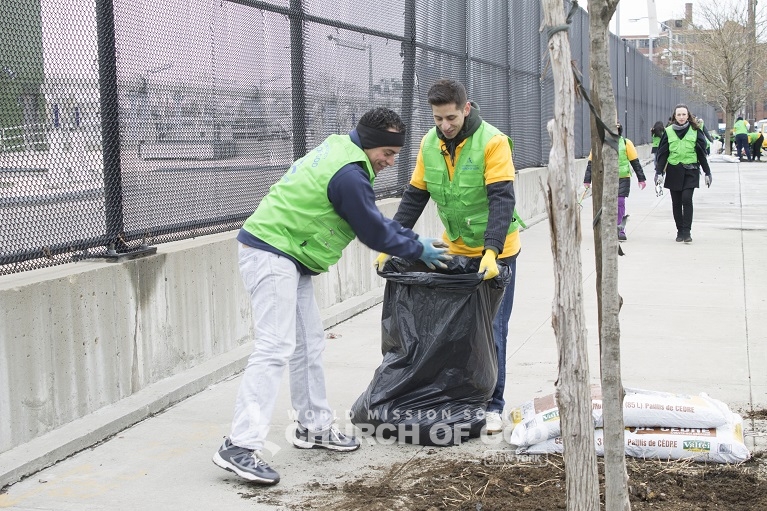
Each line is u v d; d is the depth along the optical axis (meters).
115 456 4.60
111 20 5.22
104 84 5.19
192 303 5.97
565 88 2.85
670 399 4.50
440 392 4.73
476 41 12.61
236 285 6.52
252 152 6.80
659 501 3.88
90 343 4.97
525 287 9.39
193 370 5.91
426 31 10.41
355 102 8.54
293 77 7.39
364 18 8.70
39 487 4.19
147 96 5.59
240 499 4.06
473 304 4.63
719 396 5.52
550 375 6.06
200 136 6.16
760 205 17.78
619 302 3.13
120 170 5.35
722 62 41.53
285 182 4.35
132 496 4.09
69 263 5.18
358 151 4.27
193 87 6.06
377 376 4.84
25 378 4.52
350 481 4.26
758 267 10.38
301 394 4.69
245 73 6.69
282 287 4.29
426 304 4.70
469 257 4.89
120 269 5.22
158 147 5.71
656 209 17.16
